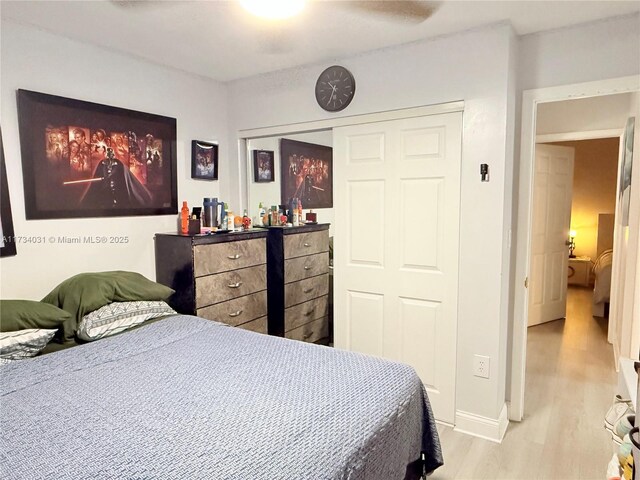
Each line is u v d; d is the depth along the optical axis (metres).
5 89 2.12
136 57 2.71
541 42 2.38
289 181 3.19
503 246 2.37
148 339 2.00
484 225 2.39
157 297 2.41
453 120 2.45
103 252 2.56
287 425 1.26
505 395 2.66
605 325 4.70
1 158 2.11
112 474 1.03
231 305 2.80
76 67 2.41
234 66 2.95
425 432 1.87
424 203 2.59
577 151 6.50
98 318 2.11
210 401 1.40
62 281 2.37
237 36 2.40
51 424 1.26
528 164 2.49
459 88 2.40
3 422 1.27
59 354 1.81
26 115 2.19
